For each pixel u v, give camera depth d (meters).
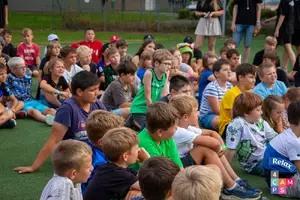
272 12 19.16
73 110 4.07
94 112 3.68
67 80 6.97
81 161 3.04
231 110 5.45
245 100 4.39
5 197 3.90
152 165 2.59
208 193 2.25
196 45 11.09
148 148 3.54
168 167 2.57
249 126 4.43
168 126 3.49
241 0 10.48
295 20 10.06
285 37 9.97
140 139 3.60
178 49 8.40
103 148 3.16
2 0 11.72
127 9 28.70
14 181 4.24
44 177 4.35
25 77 6.79
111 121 3.58
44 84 6.56
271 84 5.87
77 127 4.09
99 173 3.13
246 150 4.45
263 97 5.79
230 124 4.47
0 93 6.32
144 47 8.09
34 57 9.86
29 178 4.32
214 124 5.84
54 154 3.06
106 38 17.30
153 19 21.00
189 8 23.72
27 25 21.73
